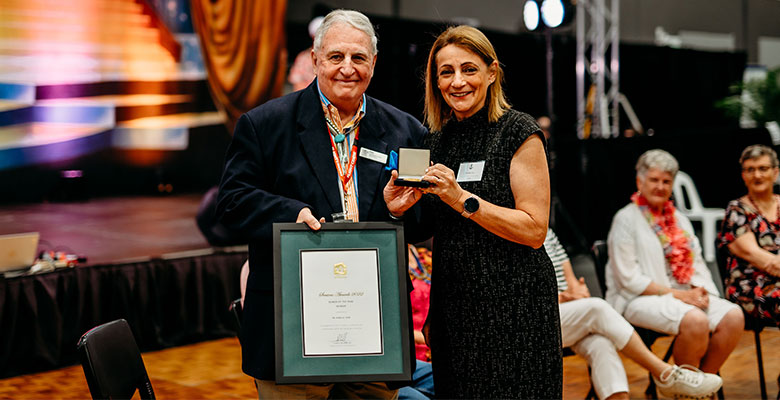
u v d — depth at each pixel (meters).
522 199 2.01
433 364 2.20
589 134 8.46
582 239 7.05
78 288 5.02
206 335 5.65
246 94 6.39
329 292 1.87
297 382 1.81
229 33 6.21
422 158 1.91
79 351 1.92
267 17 6.47
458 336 2.09
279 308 1.84
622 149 7.25
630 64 9.49
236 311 2.78
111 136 5.58
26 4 5.17
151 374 4.66
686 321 3.54
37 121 5.24
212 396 4.13
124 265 5.27
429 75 2.21
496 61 2.10
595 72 8.91
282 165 2.02
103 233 5.51
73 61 5.40
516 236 1.98
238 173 2.01
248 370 1.99
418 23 7.30
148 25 5.77
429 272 3.28
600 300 3.37
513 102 8.64
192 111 6.02
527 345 2.04
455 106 2.09
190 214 5.95
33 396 4.23
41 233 5.25
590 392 3.47
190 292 5.59
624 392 3.25
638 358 3.34
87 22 5.45
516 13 8.79
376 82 7.17
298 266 1.87
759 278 3.89
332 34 2.00
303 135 2.04
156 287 5.39
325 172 2.02
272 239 1.92
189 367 4.84
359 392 2.10
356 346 1.85
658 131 9.79
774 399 3.78
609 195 7.24
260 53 6.45
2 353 4.66
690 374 3.30
